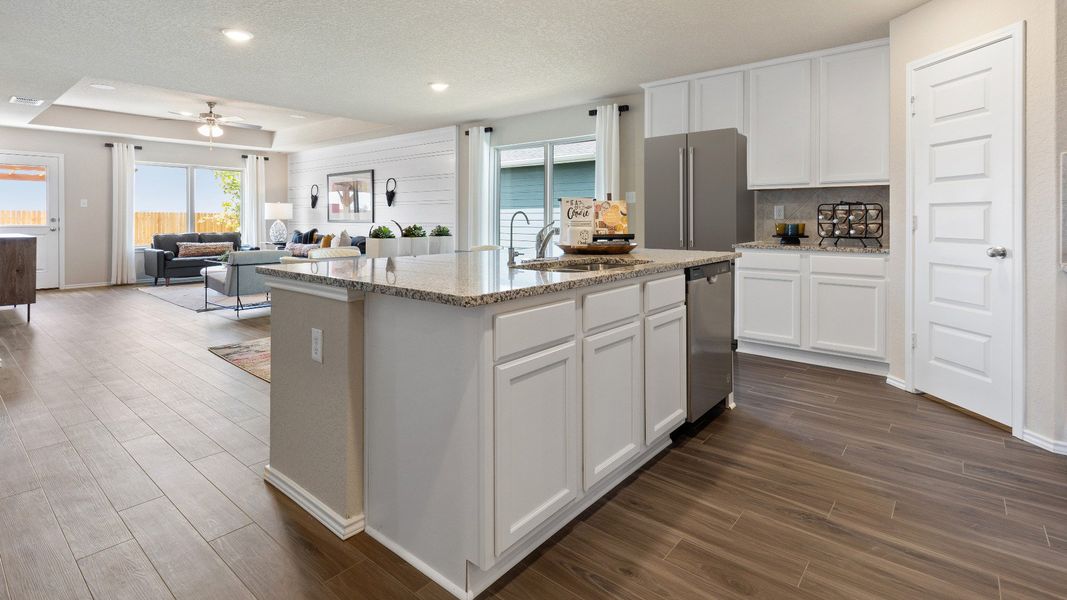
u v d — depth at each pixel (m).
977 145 2.88
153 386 3.49
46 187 8.08
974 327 2.94
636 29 3.76
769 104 4.40
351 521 1.86
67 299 7.18
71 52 4.28
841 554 1.74
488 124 7.02
